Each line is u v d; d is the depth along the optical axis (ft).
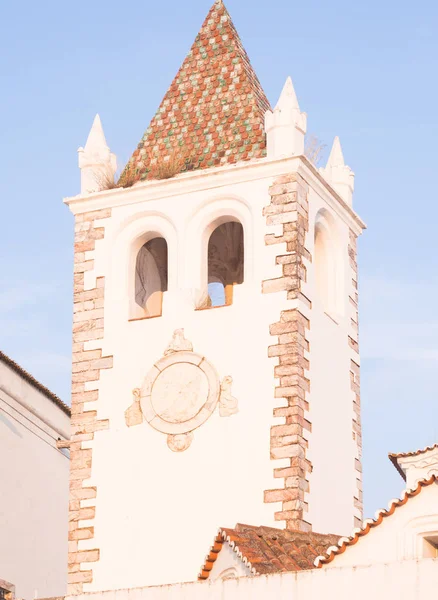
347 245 179.11
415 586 115.24
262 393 161.17
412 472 151.23
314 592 118.52
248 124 175.22
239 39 186.70
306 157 167.53
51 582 189.67
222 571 138.51
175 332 166.71
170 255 169.99
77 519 164.45
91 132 179.11
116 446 165.48
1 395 183.01
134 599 126.72
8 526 182.80
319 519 159.84
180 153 175.63
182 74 184.55
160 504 161.48
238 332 164.04
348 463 168.55
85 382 169.17
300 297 163.84
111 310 170.81
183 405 163.73
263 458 159.02
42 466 190.39
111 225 174.09
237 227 177.88
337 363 170.50
